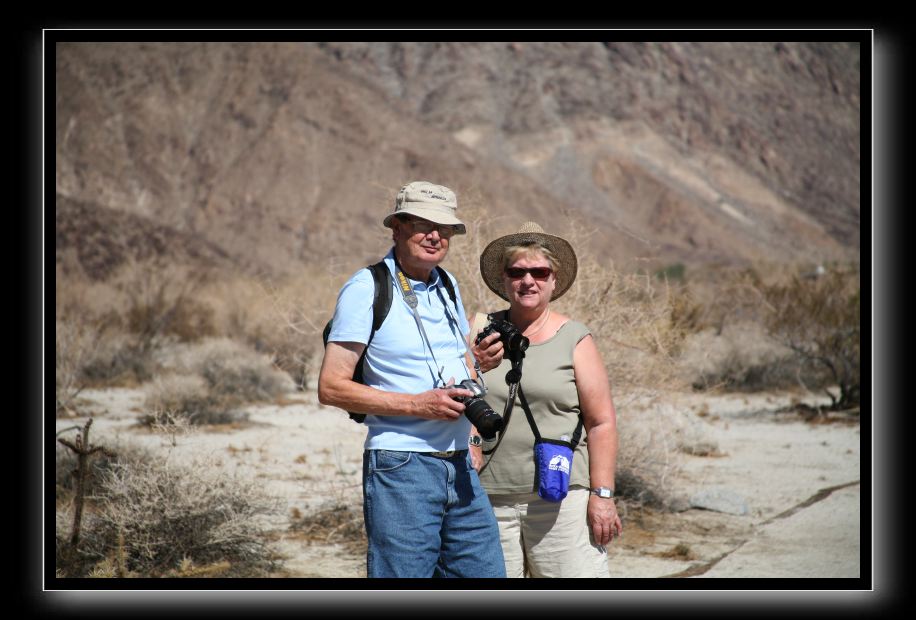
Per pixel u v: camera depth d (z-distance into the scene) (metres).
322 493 8.31
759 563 6.67
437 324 3.96
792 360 17.91
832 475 10.02
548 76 167.25
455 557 3.91
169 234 71.94
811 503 8.68
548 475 4.09
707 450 11.20
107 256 65.88
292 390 17.34
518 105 159.62
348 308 3.79
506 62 170.75
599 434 4.20
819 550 7.02
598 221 120.38
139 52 106.69
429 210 3.86
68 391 14.87
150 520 6.57
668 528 7.86
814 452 11.40
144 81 103.69
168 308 26.78
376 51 172.62
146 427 12.27
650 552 7.13
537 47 174.62
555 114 157.38
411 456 3.78
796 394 16.92
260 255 88.31
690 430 11.54
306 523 7.86
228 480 6.92
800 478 9.88
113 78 102.00
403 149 105.12
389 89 163.62
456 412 3.66
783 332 16.50
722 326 19.41
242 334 25.33
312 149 101.38
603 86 167.88
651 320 8.35
